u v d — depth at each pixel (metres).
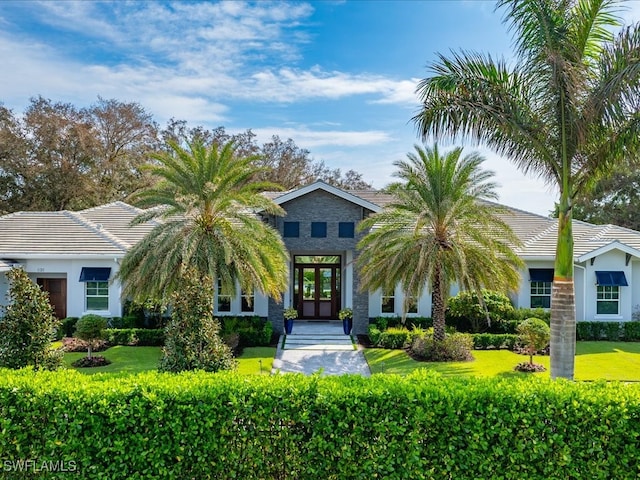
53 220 24.62
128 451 6.17
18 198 36.44
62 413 6.22
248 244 17.30
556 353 11.05
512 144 11.79
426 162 17.94
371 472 6.05
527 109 11.33
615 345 20.39
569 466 5.90
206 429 6.18
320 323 25.41
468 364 17.03
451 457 6.01
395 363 17.33
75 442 6.17
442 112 11.50
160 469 6.10
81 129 36.88
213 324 10.58
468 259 17.33
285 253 18.88
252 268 17.22
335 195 22.69
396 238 17.64
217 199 17.53
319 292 26.50
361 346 20.16
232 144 17.83
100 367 16.39
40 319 10.61
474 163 17.48
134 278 16.92
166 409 6.20
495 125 11.44
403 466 6.03
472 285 17.30
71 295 22.11
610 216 38.00
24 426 6.32
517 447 5.95
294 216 22.80
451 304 21.36
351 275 24.11
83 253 21.66
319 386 6.50
